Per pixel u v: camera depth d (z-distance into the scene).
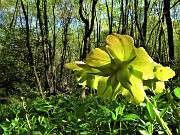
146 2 13.98
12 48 18.03
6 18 23.86
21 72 17.05
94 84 0.75
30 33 18.30
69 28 25.88
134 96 0.70
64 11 23.17
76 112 1.11
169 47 6.28
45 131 1.08
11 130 1.44
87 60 0.68
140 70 0.66
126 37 0.66
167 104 1.05
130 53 0.66
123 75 0.65
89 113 1.46
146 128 1.03
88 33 11.47
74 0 21.59
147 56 0.66
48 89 14.55
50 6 22.20
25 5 21.34
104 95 0.73
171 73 0.70
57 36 25.22
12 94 16.62
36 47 18.22
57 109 1.75
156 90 0.77
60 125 1.40
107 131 1.15
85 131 1.11
